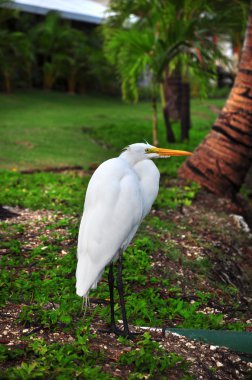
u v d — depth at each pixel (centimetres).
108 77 2794
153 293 590
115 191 437
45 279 590
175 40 1348
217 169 1027
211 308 604
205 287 657
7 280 574
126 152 497
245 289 709
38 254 661
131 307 543
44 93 2662
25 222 783
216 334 482
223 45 1898
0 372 372
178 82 1688
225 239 817
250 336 478
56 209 844
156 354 430
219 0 1393
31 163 1213
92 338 447
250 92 1003
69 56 2764
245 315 607
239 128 1013
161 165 1264
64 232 748
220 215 917
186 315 541
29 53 2416
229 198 1027
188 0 1395
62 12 2691
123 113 2236
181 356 429
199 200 973
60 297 541
